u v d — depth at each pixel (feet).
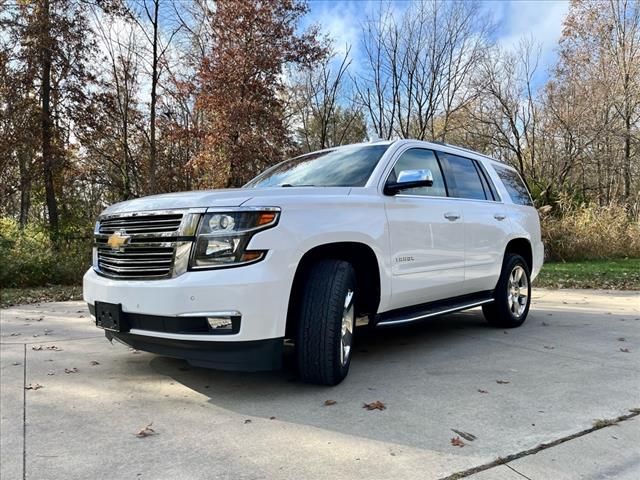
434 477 7.20
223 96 55.93
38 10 52.03
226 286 9.48
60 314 22.09
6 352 14.75
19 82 51.39
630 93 76.64
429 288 13.98
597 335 16.66
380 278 12.24
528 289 18.90
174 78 61.82
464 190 16.25
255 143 55.93
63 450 8.18
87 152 62.54
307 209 10.64
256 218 9.86
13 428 9.11
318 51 60.34
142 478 7.25
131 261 10.54
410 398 10.45
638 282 33.91
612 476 7.24
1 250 36.01
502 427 8.91
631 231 58.95
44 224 51.03
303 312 10.72
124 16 55.57
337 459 7.76
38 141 53.06
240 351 9.69
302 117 85.97
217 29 58.08
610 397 10.44
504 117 79.00
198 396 10.73
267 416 9.54
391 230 12.51
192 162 57.77
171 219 10.21
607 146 78.74
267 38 56.85
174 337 9.76
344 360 11.36
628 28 78.13
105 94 58.44
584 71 80.02
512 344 15.42
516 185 19.84
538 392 10.78
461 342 15.74
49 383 11.75
